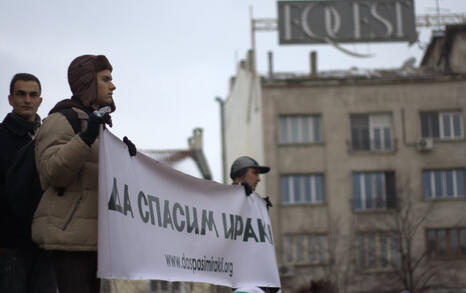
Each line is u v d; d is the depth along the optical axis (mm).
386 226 44281
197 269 6098
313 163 46875
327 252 44281
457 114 47562
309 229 45500
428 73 49031
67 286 5023
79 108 5211
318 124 47562
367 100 47594
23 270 5656
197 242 6145
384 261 43250
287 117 47656
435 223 45125
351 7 52406
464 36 48844
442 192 46250
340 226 45000
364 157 46750
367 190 46438
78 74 5297
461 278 43219
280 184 46594
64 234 4906
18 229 5645
